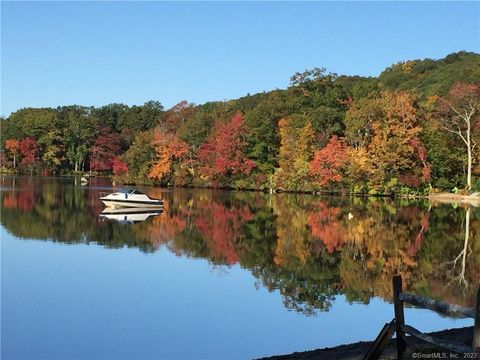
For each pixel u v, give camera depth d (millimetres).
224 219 38750
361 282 19250
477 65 104312
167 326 13883
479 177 65938
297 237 30172
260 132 76938
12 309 15164
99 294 16922
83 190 65312
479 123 64438
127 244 26766
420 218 40594
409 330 8008
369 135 67688
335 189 67812
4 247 25016
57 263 21578
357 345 11914
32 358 11555
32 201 48562
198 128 82625
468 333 11883
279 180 71812
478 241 29625
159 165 81625
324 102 80000
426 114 66938
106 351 12062
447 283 19406
